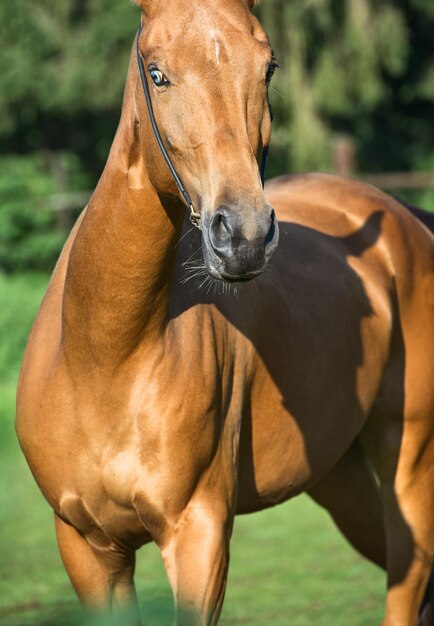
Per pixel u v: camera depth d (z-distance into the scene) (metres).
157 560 10.50
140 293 4.91
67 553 5.55
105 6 35.31
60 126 39.88
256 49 4.46
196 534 5.18
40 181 26.98
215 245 4.29
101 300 4.94
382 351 6.62
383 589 9.35
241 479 5.89
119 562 5.54
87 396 5.12
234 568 10.22
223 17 4.46
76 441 5.20
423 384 6.86
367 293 6.62
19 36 35.66
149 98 4.66
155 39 4.48
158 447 5.09
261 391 5.79
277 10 31.94
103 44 35.47
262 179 4.73
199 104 4.41
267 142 4.59
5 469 13.13
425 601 7.21
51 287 5.66
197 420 5.14
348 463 7.30
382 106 41.69
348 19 33.19
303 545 11.11
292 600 9.00
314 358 6.09
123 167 4.86
